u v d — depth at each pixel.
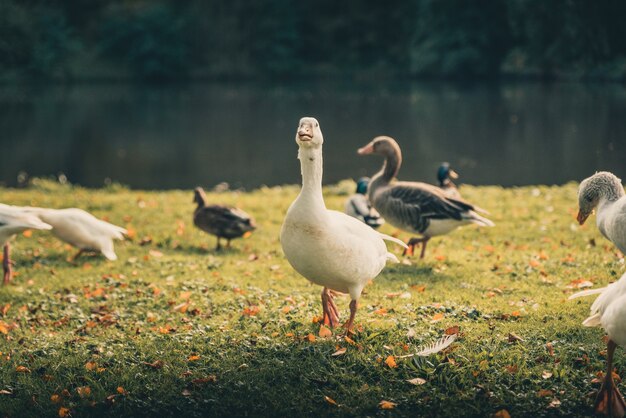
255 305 7.89
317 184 6.13
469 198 14.89
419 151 29.81
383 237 7.15
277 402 5.81
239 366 6.29
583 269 8.86
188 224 12.68
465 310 7.38
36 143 34.34
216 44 65.75
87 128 38.69
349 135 34.56
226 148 33.47
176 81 63.19
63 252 10.66
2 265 10.01
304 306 7.80
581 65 22.34
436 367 6.13
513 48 53.44
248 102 47.75
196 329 7.21
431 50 55.38
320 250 6.14
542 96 42.84
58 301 8.38
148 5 65.69
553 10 20.64
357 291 6.54
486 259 9.62
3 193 16.22
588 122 33.66
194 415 5.77
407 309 7.49
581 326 6.86
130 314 7.85
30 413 5.84
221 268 9.68
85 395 6.00
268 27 65.31
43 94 52.22
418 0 59.75
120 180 27.02
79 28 66.19
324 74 64.88
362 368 6.19
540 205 13.59
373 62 65.19
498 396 5.74
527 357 6.24
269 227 12.44
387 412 5.66
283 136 36.28
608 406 5.46
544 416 5.55
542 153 27.84
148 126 39.34
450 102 44.00
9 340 7.20
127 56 63.28
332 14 67.06
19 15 59.16
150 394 6.01
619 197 5.71
